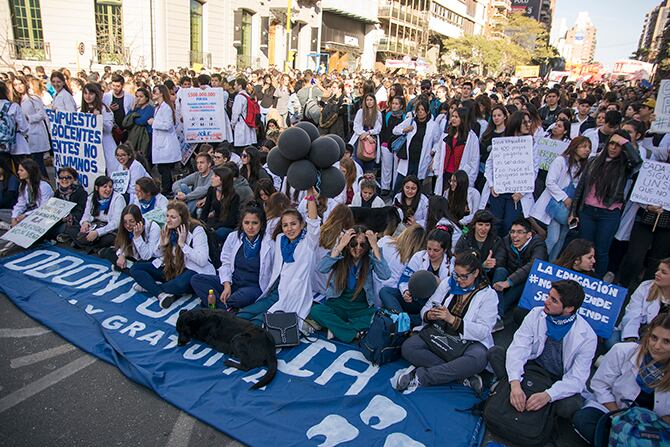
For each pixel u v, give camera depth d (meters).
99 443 3.54
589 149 6.03
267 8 29.84
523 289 5.21
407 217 6.34
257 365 4.37
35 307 5.27
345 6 41.62
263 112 13.20
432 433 3.70
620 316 5.59
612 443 3.39
